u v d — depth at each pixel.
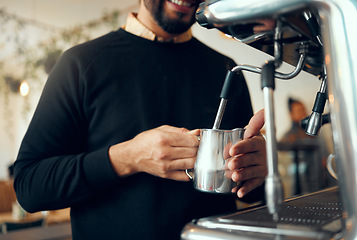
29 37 4.34
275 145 0.40
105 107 0.83
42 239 1.38
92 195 0.74
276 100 2.76
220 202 0.87
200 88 0.91
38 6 3.67
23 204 0.79
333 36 0.40
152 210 0.78
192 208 0.82
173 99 0.88
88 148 0.84
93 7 3.69
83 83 0.82
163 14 0.83
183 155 0.65
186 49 0.94
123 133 0.83
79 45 0.88
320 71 0.72
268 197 0.39
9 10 3.76
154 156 0.65
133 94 0.85
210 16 0.47
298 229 0.40
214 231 0.43
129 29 0.91
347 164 0.39
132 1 3.53
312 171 2.43
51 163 0.75
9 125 5.94
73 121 0.82
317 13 0.43
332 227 0.42
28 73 4.43
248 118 1.00
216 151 0.59
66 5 3.64
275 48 0.49
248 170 0.63
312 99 2.59
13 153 6.13
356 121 0.38
